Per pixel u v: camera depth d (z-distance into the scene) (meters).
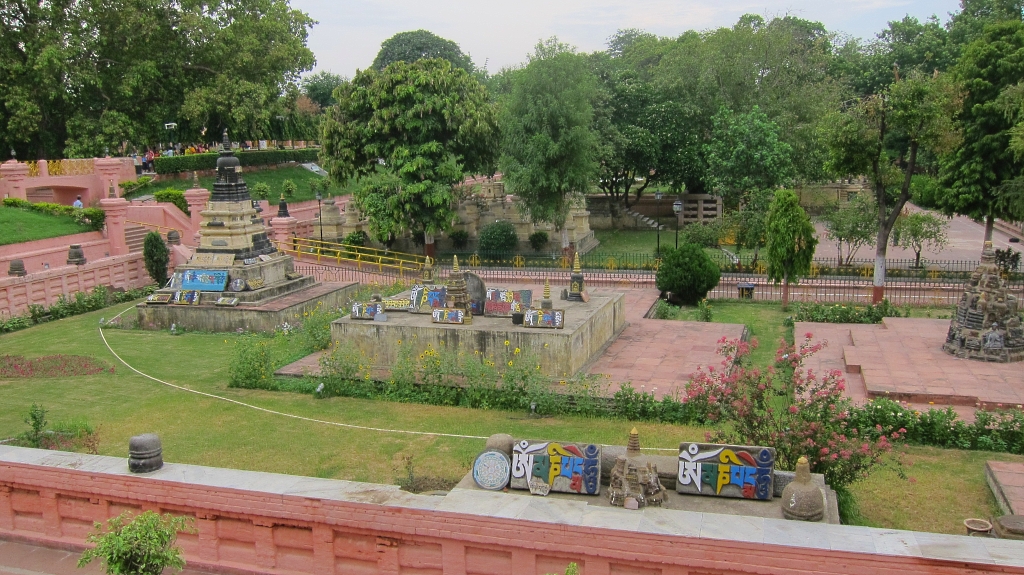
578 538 8.47
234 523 9.80
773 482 10.09
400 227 37.00
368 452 14.62
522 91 37.72
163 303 26.12
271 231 39.09
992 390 17.11
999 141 31.78
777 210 28.16
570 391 17.44
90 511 10.44
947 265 34.22
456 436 15.43
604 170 44.50
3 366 20.95
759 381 12.67
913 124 26.97
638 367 20.00
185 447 14.95
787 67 48.66
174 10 45.66
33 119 40.72
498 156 39.81
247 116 45.41
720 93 47.84
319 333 22.36
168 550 8.33
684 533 8.23
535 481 10.21
